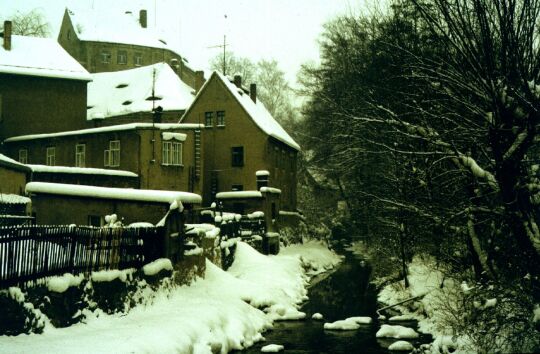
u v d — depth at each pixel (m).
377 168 19.92
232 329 14.66
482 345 10.28
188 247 18.36
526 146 9.20
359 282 27.75
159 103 48.62
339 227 51.16
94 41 71.56
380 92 13.91
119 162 34.62
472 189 12.33
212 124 43.28
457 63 10.12
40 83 43.28
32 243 10.53
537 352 9.32
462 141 11.43
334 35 34.78
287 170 48.59
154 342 10.80
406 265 21.33
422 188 15.02
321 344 14.77
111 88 53.25
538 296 9.59
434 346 11.96
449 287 17.06
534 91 9.09
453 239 14.89
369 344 14.70
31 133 42.78
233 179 42.22
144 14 77.25
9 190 22.23
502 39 8.93
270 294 20.17
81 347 9.55
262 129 41.62
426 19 10.27
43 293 10.79
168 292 15.87
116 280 13.33
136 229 14.70
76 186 18.73
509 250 11.74
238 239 28.94
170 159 35.22
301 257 33.25
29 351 8.84
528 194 9.73
